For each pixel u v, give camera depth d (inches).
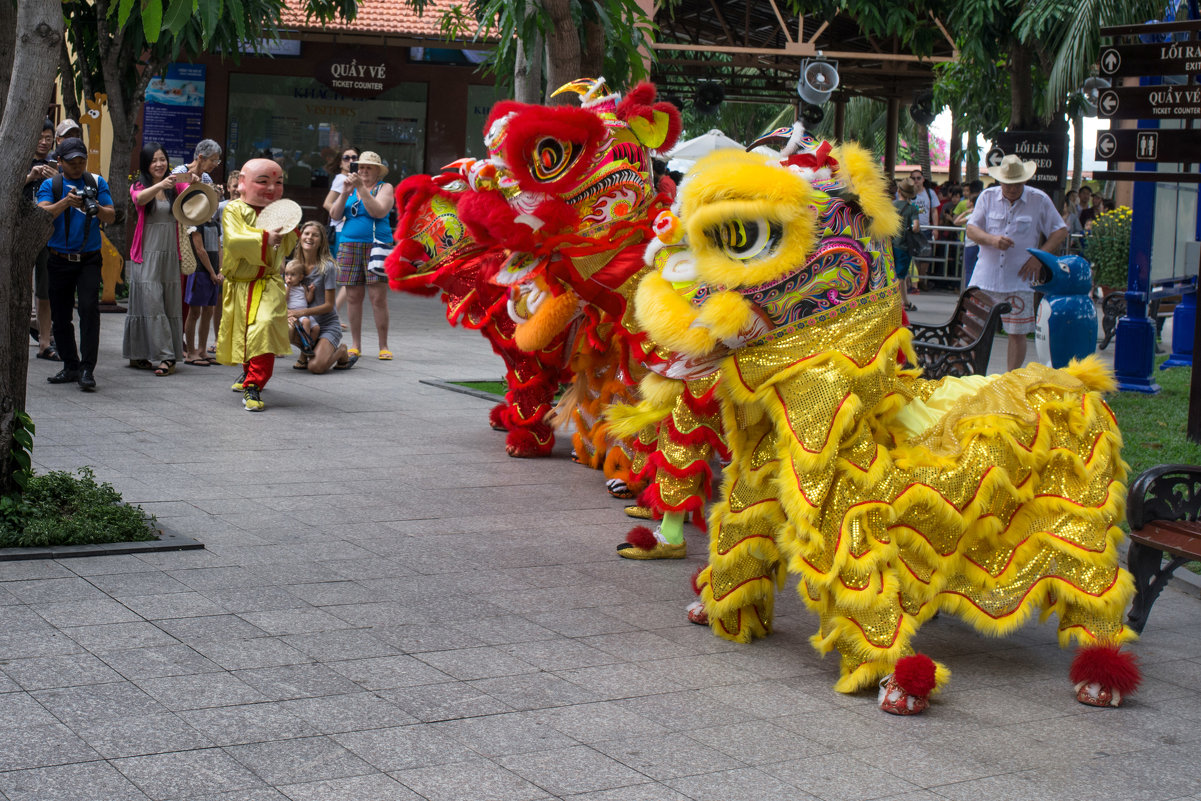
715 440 237.3
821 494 177.0
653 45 663.8
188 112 916.6
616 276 242.5
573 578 229.8
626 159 244.2
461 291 323.9
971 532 184.9
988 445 184.1
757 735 162.1
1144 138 346.3
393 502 278.7
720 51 739.4
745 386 183.3
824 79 225.6
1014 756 159.6
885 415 186.9
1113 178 354.3
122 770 139.7
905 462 181.6
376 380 450.9
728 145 295.0
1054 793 148.6
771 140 214.1
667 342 183.3
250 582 215.0
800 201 176.9
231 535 244.2
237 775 140.3
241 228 369.4
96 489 249.1
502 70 398.9
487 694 170.6
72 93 684.1
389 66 928.9
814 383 177.6
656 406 227.1
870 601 174.7
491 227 239.5
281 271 382.6
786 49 750.5
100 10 640.4
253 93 923.4
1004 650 205.8
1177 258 536.4
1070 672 184.1
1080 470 188.5
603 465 315.9
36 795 132.3
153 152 431.2
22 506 232.7
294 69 922.7
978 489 181.9
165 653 178.4
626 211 243.6
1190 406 356.2
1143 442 353.1
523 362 327.3
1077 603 186.5
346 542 244.2
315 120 934.4
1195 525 204.4
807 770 151.6
